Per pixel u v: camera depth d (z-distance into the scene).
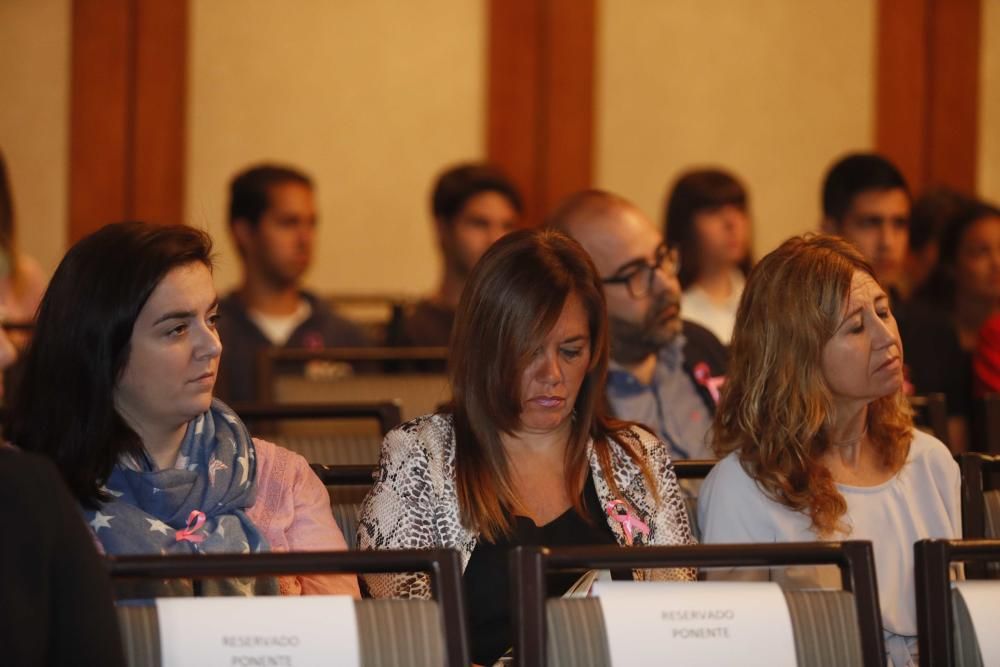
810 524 4.88
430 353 7.60
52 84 11.14
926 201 10.13
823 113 12.44
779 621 3.83
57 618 3.42
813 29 12.40
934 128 12.72
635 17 12.12
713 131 12.26
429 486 4.74
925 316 8.24
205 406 4.36
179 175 11.34
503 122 11.93
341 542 4.64
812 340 4.86
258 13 11.42
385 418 6.13
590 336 4.83
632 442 4.99
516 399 4.70
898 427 5.08
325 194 11.56
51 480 3.49
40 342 4.30
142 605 3.68
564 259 4.77
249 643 3.59
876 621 3.93
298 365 8.94
